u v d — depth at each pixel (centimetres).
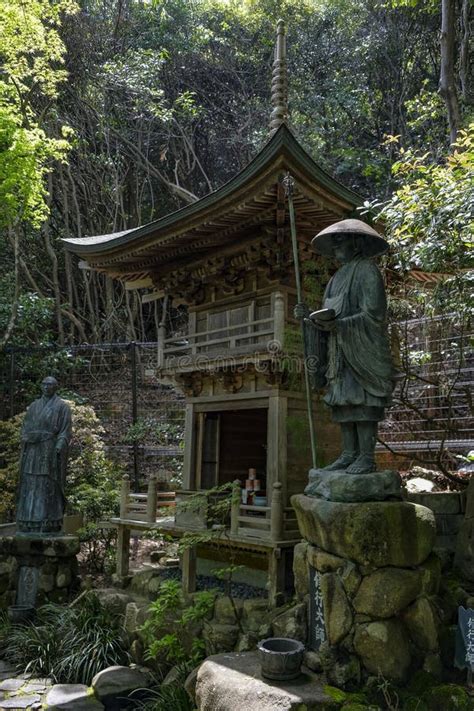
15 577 1064
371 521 545
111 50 2417
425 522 573
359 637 538
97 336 2259
